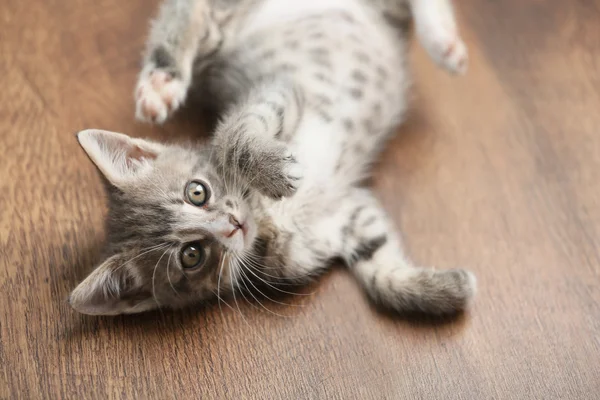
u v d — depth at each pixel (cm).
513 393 49
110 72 58
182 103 55
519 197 55
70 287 51
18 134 56
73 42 59
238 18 56
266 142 49
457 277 51
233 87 56
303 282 53
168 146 51
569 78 59
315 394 49
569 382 50
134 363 50
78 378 49
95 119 57
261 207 51
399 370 50
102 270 48
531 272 53
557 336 51
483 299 52
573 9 62
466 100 59
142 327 51
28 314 50
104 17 60
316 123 53
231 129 50
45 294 51
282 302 52
